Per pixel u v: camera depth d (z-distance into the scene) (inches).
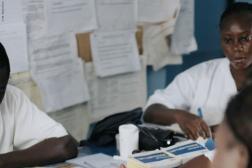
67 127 78.4
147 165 47.3
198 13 104.3
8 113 59.4
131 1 86.7
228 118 23.3
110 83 85.7
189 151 52.2
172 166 48.8
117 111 88.0
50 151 55.7
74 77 77.9
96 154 58.9
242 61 67.4
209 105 73.4
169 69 100.1
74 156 57.8
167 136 59.7
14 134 60.1
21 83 68.8
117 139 62.0
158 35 93.7
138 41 89.7
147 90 95.1
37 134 59.4
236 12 66.5
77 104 79.7
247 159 22.8
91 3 79.2
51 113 74.7
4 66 52.6
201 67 76.7
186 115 67.8
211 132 64.7
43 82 72.1
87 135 82.2
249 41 66.3
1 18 64.6
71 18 75.8
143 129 61.6
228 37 67.1
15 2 66.2
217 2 107.3
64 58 75.5
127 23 86.7
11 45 66.4
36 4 69.4
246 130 22.5
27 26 68.5
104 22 82.3
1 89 53.5
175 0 94.7
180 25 98.3
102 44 82.6
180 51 99.8
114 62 85.2
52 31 72.6
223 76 73.0
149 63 93.1
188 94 75.9
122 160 55.1
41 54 71.3
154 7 91.3
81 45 78.7
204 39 107.4
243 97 23.2
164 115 70.1
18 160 53.2
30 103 62.0
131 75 89.7
